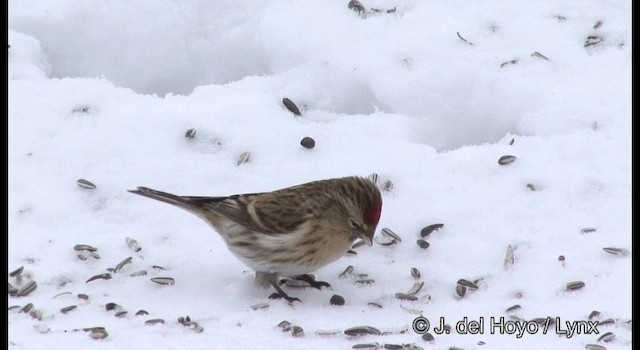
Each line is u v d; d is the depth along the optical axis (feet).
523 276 41.65
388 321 38.70
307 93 50.06
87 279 41.27
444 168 46.44
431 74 50.03
